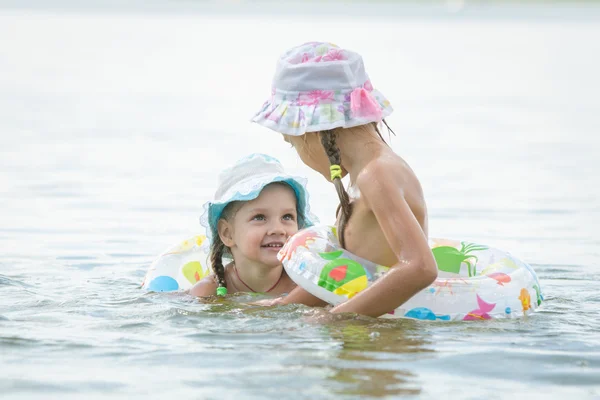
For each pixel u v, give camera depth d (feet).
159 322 32.68
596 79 188.03
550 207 66.59
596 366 27.45
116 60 218.79
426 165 86.89
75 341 29.76
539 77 192.24
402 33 332.19
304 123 33.45
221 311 34.68
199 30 331.16
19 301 36.70
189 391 24.67
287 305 35.42
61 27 333.83
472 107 140.56
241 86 169.78
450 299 33.30
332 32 322.75
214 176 80.02
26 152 91.30
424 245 30.83
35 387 25.04
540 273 45.34
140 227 58.75
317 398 24.12
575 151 96.48
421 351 28.73
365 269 33.47
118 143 99.60
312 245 34.94
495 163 88.28
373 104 33.55
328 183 74.64
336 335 30.50
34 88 156.76
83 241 53.83
